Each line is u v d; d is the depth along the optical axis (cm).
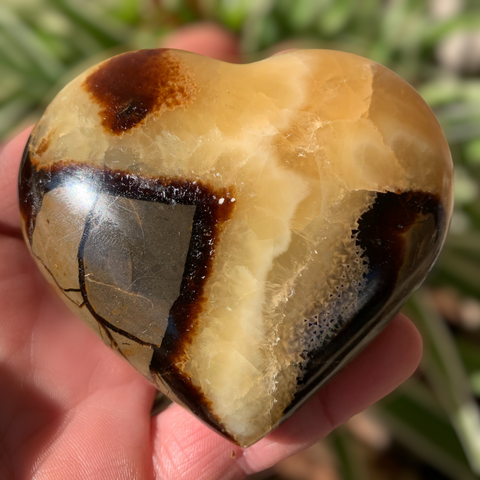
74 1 17
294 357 9
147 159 9
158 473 11
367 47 18
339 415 11
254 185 9
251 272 9
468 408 15
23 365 12
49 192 10
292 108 10
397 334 11
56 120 10
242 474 12
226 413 10
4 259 12
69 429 11
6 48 18
